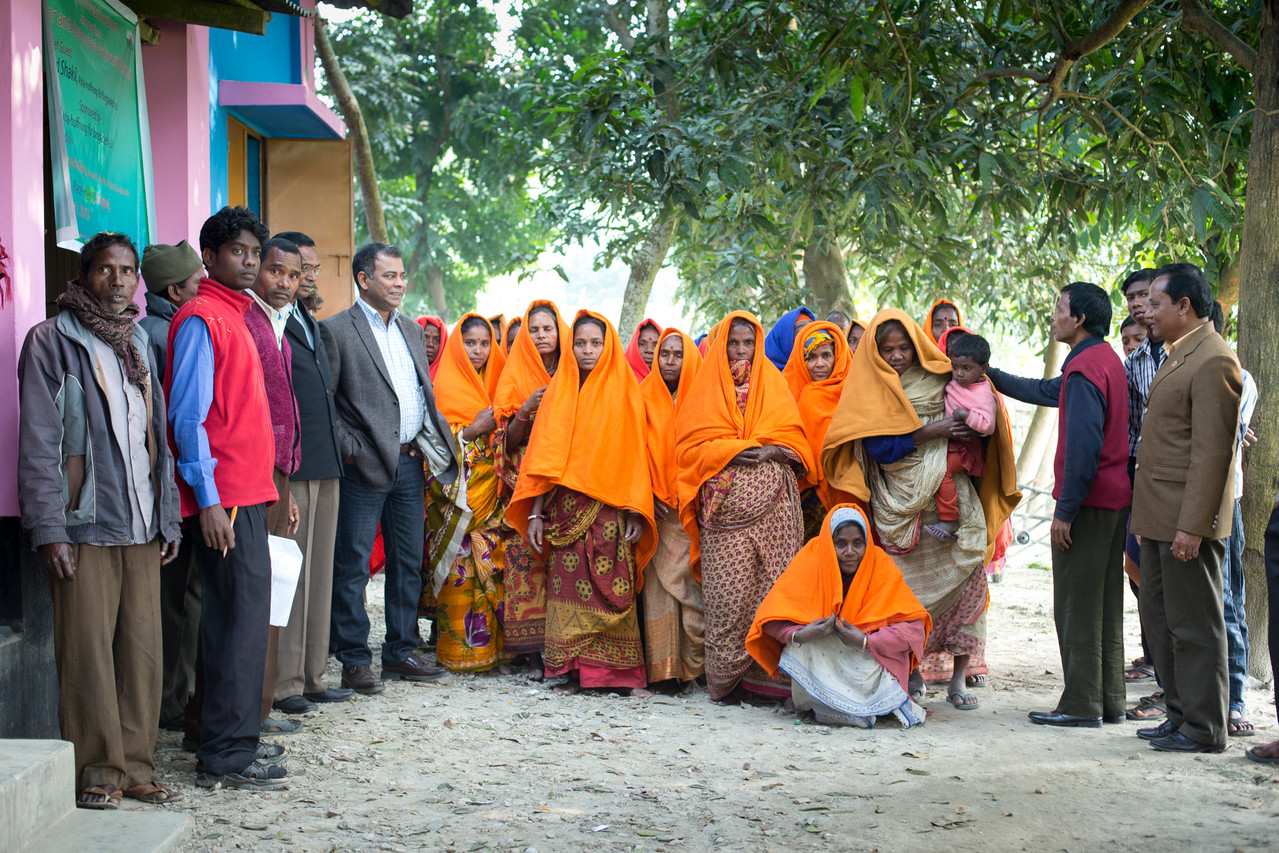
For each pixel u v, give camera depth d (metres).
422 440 5.81
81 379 3.50
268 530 4.43
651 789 3.96
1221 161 7.04
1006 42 7.21
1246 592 5.65
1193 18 6.09
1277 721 4.86
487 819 3.62
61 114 4.67
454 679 5.87
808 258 11.55
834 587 5.01
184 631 4.77
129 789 3.67
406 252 20.83
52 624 4.17
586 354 5.64
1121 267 12.53
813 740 4.69
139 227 5.66
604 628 5.53
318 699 5.28
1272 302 5.49
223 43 7.10
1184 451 4.34
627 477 5.50
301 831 3.47
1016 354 19.59
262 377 4.13
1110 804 3.67
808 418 5.94
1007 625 7.82
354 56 17.75
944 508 5.34
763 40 7.73
